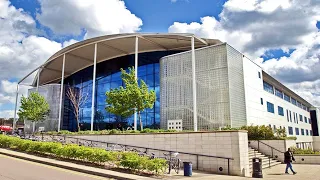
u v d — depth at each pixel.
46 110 35.50
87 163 14.66
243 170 13.74
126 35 27.52
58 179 10.26
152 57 33.31
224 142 14.33
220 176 12.85
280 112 37.31
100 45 31.73
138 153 15.21
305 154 21.66
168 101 25.66
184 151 15.76
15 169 12.30
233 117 22.16
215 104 22.72
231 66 23.31
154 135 17.34
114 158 13.93
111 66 37.25
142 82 22.91
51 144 17.42
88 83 39.78
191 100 24.12
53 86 38.03
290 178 13.24
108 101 22.25
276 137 21.86
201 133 15.23
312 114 61.12
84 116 38.09
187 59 25.28
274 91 36.56
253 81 27.70
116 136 19.80
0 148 21.70
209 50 24.02
